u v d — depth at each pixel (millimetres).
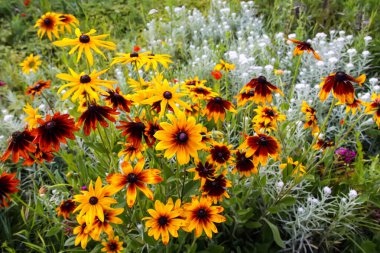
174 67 1650
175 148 583
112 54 1719
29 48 1877
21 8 2223
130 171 630
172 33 1786
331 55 1354
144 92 691
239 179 833
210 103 823
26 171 1171
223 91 1433
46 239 933
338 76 654
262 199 912
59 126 627
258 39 1653
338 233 873
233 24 1898
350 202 825
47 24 1143
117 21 2082
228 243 899
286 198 812
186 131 594
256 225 824
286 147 971
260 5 2086
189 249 712
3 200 591
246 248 875
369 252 848
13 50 1897
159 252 736
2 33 1988
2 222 936
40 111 1371
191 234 833
